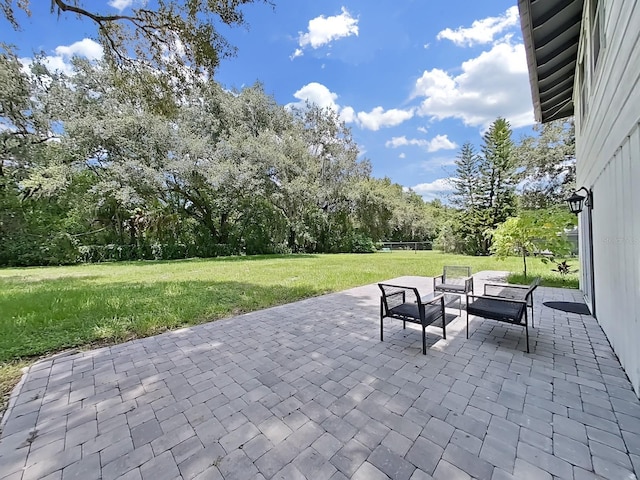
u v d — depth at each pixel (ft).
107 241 56.90
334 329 13.25
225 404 7.46
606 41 9.70
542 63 15.83
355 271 33.88
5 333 12.92
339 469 5.27
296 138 60.64
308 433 6.27
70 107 45.27
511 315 10.55
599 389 7.77
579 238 20.34
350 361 9.79
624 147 8.38
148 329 13.53
